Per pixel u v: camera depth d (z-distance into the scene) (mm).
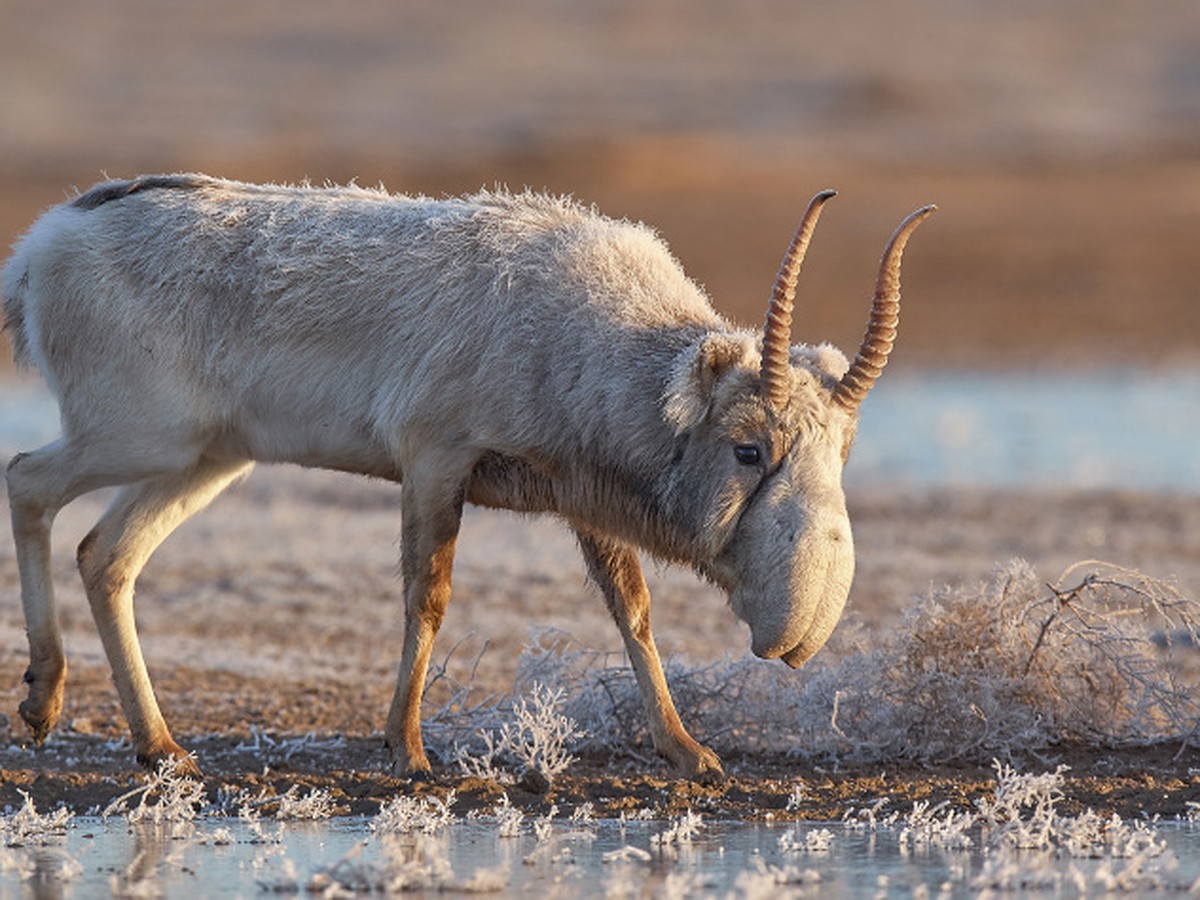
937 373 91125
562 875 24797
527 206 31797
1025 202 154250
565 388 29859
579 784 29938
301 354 30844
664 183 164000
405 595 30641
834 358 29594
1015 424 75750
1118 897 23906
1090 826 26812
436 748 32812
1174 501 58719
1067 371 91562
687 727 33188
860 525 55188
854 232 135000
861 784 30234
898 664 33250
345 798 29297
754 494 28703
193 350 30953
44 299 31234
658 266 31047
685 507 29359
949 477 63188
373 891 23938
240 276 30984
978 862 25688
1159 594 35688
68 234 31250
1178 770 31703
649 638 31469
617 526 30359
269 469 64625
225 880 24609
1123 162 197000
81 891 24016
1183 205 152250
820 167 182500
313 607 45719
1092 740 33344
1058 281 116938
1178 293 113438
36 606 31109
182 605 45656
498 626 43188
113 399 30922
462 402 30141
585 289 30219
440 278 30531
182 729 34594
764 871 24844
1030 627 34031
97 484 31234
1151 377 89688
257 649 41656
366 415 30734
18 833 26812
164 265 31000
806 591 28000
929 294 112875
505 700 34219
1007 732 32594
